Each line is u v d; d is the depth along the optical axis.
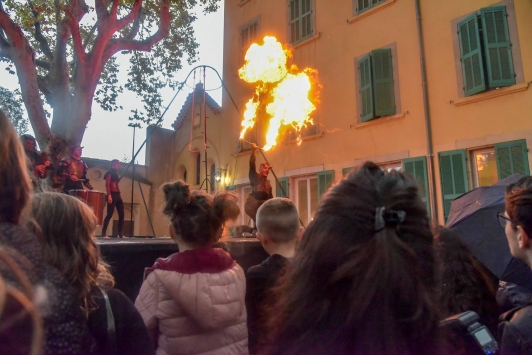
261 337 1.96
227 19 14.92
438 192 8.70
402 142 9.43
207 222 2.00
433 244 0.99
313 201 11.34
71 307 0.98
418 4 9.48
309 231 1.00
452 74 8.79
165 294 1.88
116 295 1.45
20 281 0.79
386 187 0.99
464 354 1.16
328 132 11.04
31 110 9.02
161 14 10.25
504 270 2.17
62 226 1.30
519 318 1.21
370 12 10.48
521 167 7.67
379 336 0.86
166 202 2.04
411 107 9.39
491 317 1.75
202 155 15.52
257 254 4.18
